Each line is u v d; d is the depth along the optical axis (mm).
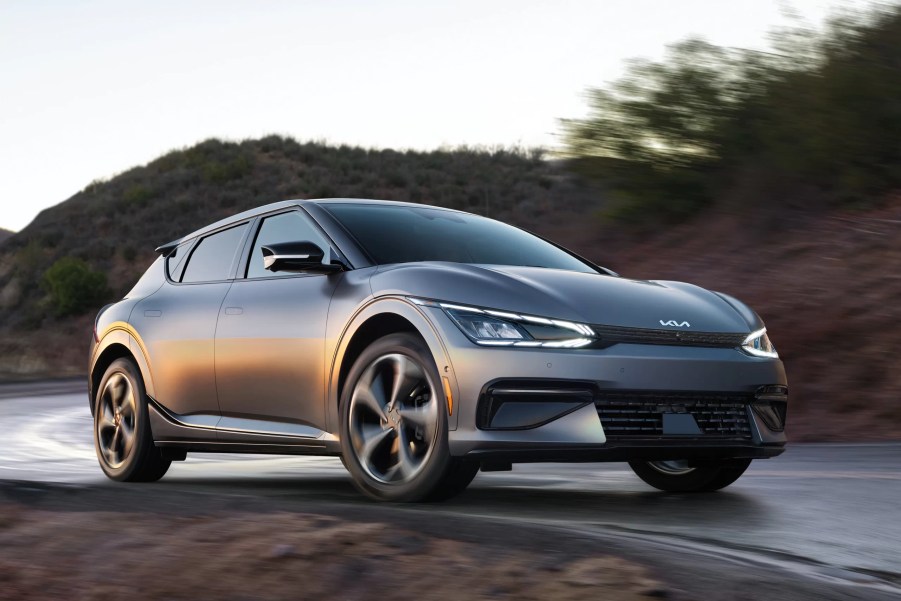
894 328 8688
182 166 63344
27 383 19062
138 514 3199
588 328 3977
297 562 2605
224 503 3336
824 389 8336
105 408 5820
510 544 2701
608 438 3914
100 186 62969
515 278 4203
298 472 6102
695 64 13930
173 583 2564
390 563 2561
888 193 11547
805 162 12102
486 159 63125
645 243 13758
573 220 15219
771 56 13438
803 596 2420
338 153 66375
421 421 4051
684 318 4262
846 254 10422
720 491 4738
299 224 5039
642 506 4242
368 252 4688
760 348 4422
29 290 50094
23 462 6762
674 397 4074
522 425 3859
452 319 3998
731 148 13594
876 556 3125
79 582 2643
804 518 3869
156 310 5555
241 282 5152
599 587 2342
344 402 4344
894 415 7645
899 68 11969
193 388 5203
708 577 2496
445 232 5082
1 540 3004
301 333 4602
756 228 12039
